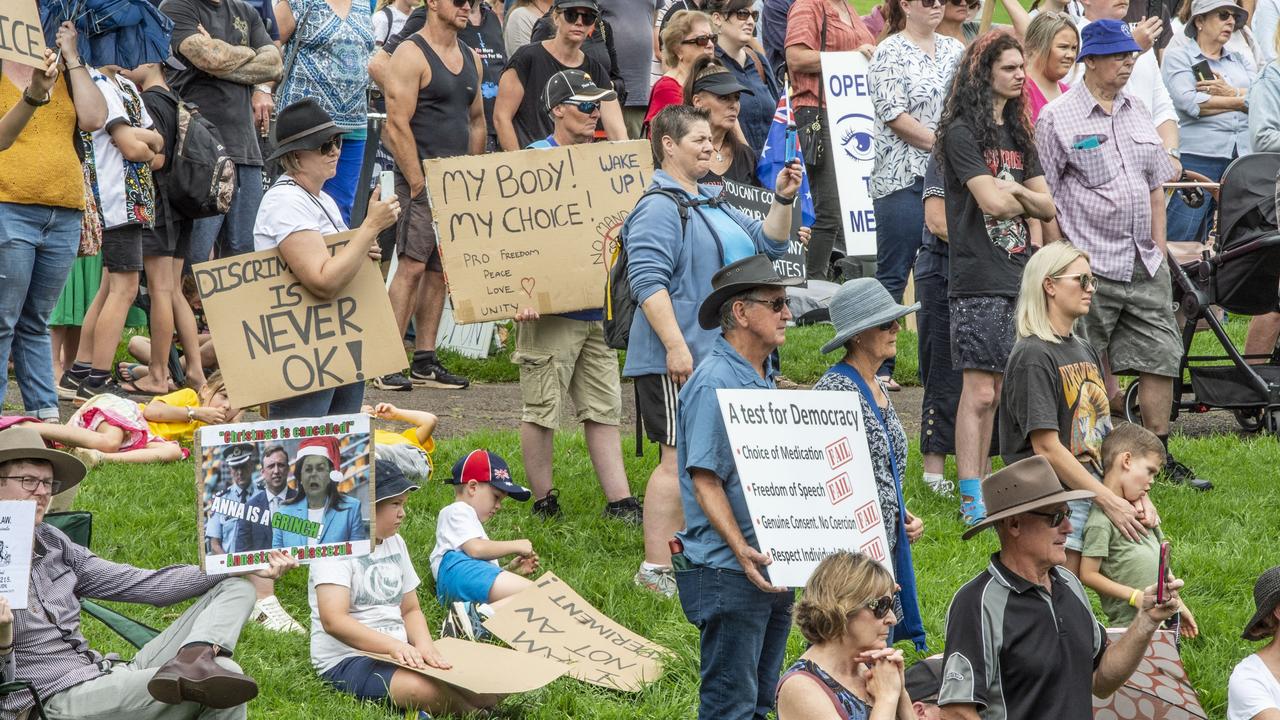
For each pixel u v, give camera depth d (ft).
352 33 112.78
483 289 81.20
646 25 120.78
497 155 81.82
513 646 67.72
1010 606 51.75
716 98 79.56
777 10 127.54
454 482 75.82
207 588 56.29
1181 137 133.08
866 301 56.95
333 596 63.57
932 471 91.56
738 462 52.54
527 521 81.66
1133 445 64.85
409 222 107.24
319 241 67.15
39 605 53.78
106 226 95.14
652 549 74.84
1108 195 91.04
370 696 63.31
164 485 82.94
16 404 97.81
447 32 105.70
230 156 103.45
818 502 53.57
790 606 56.29
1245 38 134.92
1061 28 95.55
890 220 101.96
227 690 51.21
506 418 104.53
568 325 82.69
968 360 83.61
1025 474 51.65
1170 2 148.36
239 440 56.80
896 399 116.16
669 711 63.62
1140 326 92.89
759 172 87.10
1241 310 103.81
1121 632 61.36
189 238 102.32
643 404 73.77
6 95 76.33
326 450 57.41
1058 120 91.04
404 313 108.88
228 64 101.65
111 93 92.53
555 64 101.09
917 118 99.86
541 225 81.92
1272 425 105.81
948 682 51.49
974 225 83.10
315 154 67.67
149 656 55.11
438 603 73.61
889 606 48.03
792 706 48.03
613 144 82.99
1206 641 72.95
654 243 68.44
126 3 87.76
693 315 69.67
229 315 67.05
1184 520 87.15
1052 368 67.15
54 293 80.79
